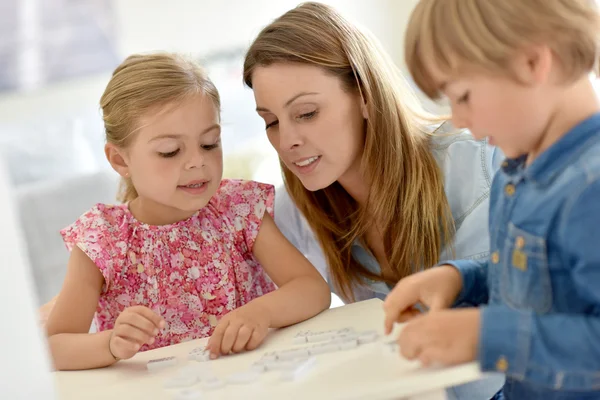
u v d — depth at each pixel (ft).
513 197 2.52
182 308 3.99
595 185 2.21
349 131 3.81
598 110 2.49
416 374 2.25
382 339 2.70
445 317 2.27
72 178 6.69
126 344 3.10
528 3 2.31
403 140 3.91
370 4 9.91
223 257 4.06
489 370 2.21
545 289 2.37
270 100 3.73
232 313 3.21
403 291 2.66
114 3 9.43
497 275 2.61
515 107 2.35
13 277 2.11
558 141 2.37
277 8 9.66
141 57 3.95
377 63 3.90
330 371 2.42
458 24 2.34
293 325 3.37
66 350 3.25
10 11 9.23
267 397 2.27
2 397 2.06
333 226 4.20
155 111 3.67
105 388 2.81
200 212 4.14
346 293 4.29
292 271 3.88
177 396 2.42
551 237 2.34
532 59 2.32
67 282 3.82
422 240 3.89
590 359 2.12
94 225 3.96
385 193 3.88
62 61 9.40
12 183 7.90
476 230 3.88
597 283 2.18
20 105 9.39
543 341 2.16
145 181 3.80
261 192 4.17
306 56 3.68
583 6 2.38
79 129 8.65
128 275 3.96
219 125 3.84
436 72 2.42
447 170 3.97
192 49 9.58
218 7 9.56
